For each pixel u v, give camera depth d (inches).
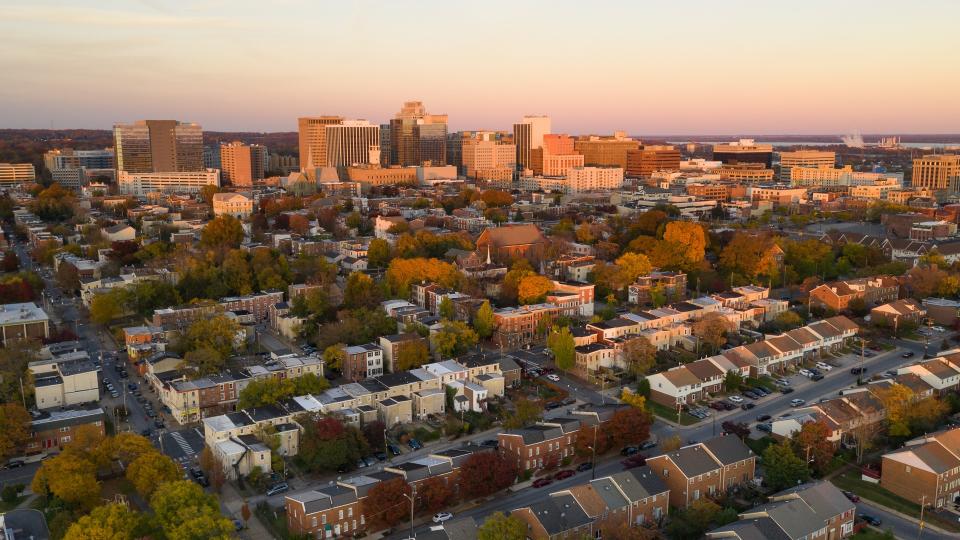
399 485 7455.7
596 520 7135.8
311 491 7524.6
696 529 7062.0
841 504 7273.6
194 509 6747.1
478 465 7849.4
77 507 7519.7
